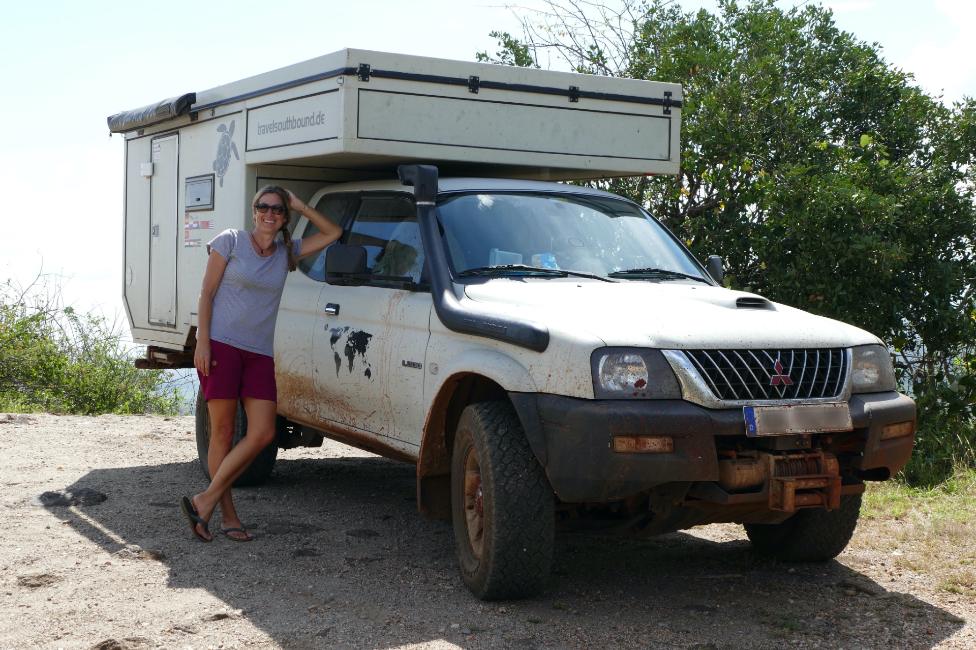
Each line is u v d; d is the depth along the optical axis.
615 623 4.63
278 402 7.07
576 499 4.48
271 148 6.82
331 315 6.38
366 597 4.95
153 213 8.56
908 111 11.73
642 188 11.31
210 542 5.93
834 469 4.61
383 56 6.16
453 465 5.14
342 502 7.13
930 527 6.29
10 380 15.25
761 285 10.79
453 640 4.36
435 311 5.36
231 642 4.30
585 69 12.38
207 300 5.83
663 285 5.54
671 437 4.38
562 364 4.50
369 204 6.53
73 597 4.86
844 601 5.03
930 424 9.45
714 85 11.24
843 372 4.81
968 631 4.56
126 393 15.45
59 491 7.16
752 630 4.57
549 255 5.74
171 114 7.86
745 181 11.03
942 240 10.69
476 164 6.73
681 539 6.32
